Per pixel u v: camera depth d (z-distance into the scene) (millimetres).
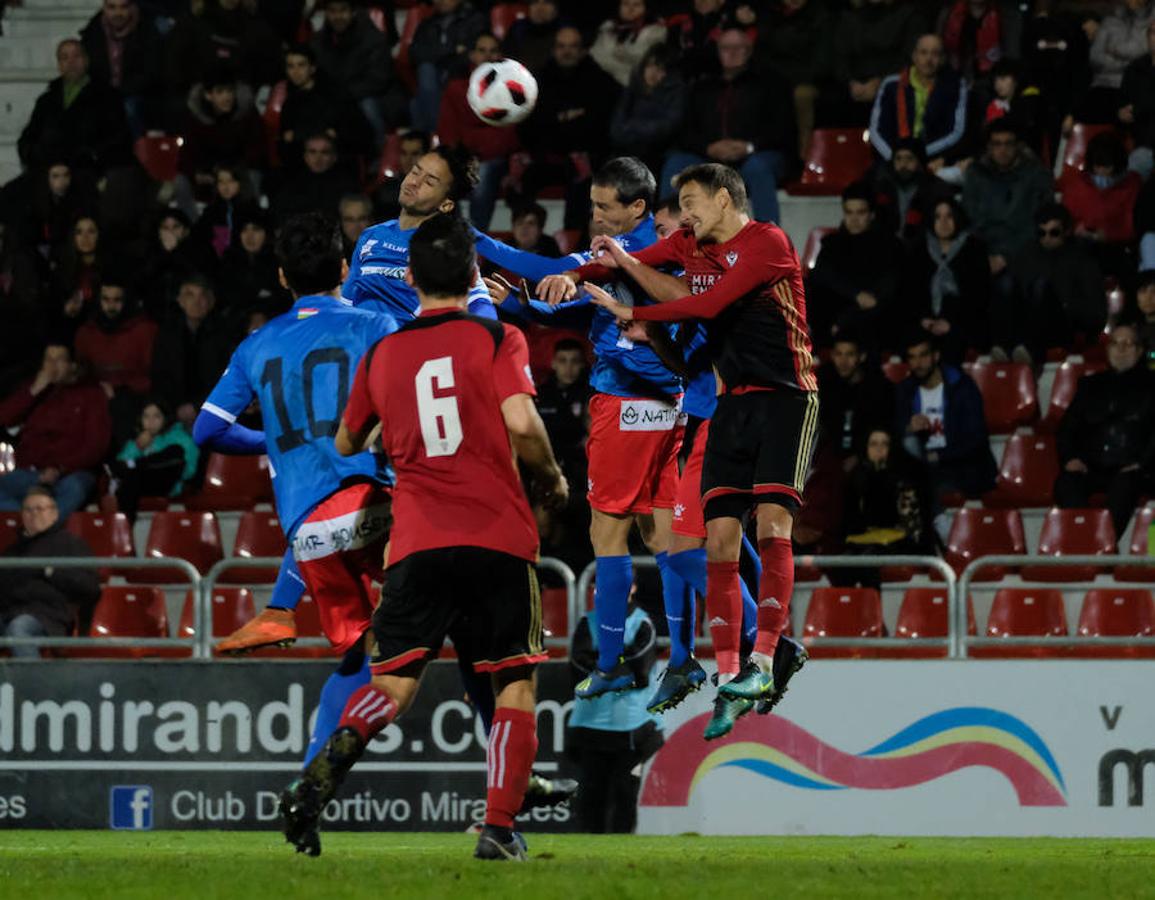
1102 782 35000
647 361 27141
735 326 24219
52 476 49125
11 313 55062
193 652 37812
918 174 53094
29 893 17391
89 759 36281
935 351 46656
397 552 20484
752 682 23797
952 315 50312
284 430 22891
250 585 46188
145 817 36094
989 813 35094
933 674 35406
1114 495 44844
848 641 35906
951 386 46688
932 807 35188
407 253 25984
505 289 26750
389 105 59875
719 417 24453
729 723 23828
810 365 24359
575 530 41406
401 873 19188
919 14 58438
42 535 41469
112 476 49094
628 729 35094
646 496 27516
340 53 59656
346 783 35781
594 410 27719
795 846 29969
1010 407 49938
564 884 17969
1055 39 56219
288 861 21812
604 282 26328
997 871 20750
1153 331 47969
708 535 24516
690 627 27438
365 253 26250
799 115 59094
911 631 41875
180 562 36594
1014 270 51062
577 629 34688
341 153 57406
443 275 20859
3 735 36438
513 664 20781
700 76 56812
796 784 35375
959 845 30641
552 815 35375
